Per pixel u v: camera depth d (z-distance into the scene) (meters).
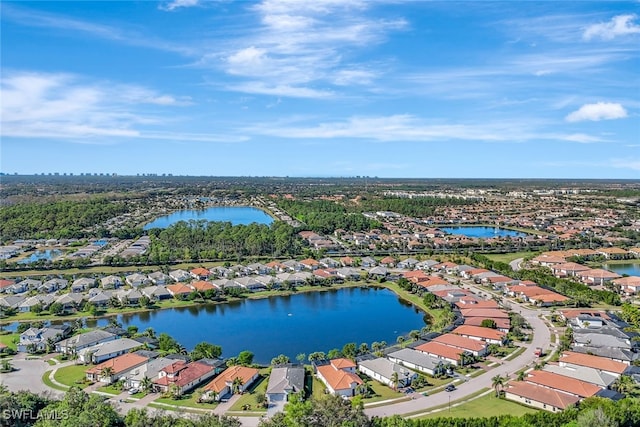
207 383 136.38
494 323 176.38
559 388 124.50
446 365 142.75
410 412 118.00
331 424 99.19
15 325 192.75
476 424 102.44
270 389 125.38
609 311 198.75
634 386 129.50
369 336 181.12
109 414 105.12
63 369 146.88
